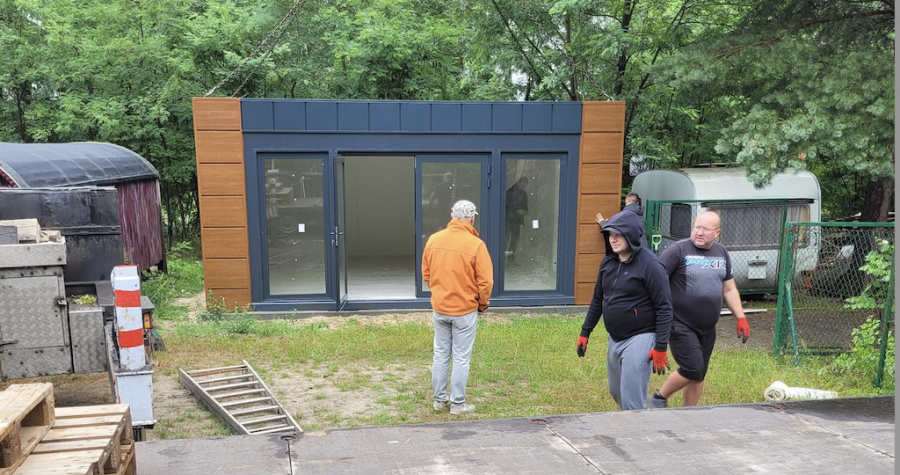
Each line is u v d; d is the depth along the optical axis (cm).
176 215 1800
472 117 946
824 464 293
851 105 751
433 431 327
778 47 833
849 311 941
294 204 935
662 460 295
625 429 334
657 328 423
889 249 648
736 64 867
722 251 486
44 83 1647
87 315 422
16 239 420
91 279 511
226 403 536
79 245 505
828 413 363
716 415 358
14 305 407
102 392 573
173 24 1485
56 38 1457
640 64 1290
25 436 215
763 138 789
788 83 852
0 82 1569
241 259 930
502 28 1330
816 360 718
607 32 1225
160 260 1174
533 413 547
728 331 895
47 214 499
